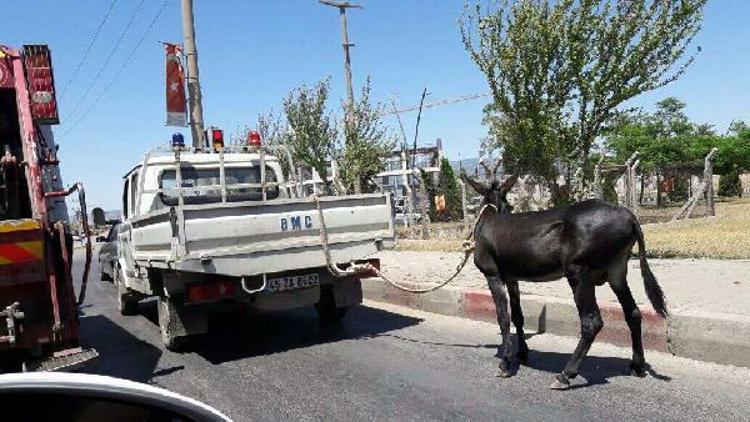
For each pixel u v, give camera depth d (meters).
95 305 14.54
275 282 8.16
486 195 6.80
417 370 6.93
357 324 9.75
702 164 25.98
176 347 8.65
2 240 6.32
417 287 10.60
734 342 6.20
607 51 11.58
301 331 9.55
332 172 27.05
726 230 16.59
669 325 6.74
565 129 11.98
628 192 18.81
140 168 10.03
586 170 12.64
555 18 11.55
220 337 9.53
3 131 7.93
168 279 8.15
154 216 8.01
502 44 11.98
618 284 6.06
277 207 7.91
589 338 5.82
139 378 7.46
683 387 5.74
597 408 5.38
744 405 5.21
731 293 7.87
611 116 11.93
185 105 15.22
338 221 8.33
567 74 11.68
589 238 5.70
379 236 8.59
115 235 14.71
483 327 8.85
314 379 6.87
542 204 14.48
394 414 5.59
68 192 6.90
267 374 7.23
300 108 27.05
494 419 5.30
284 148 11.02
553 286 9.58
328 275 8.52
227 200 10.27
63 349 6.71
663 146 38.22
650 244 13.84
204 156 10.25
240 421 5.68
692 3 11.02
